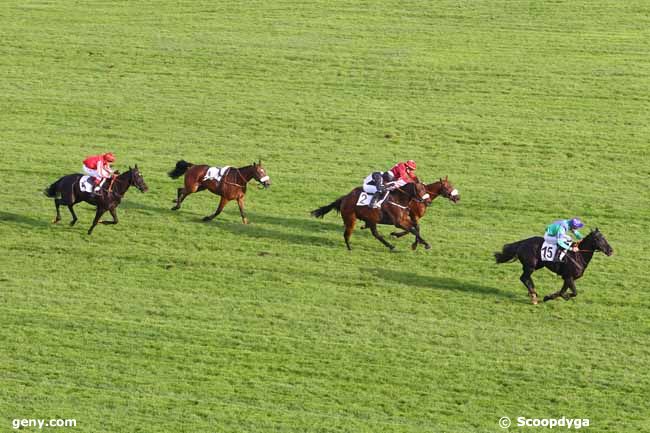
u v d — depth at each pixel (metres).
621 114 37.12
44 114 36.81
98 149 34.28
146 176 32.25
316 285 26.41
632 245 28.77
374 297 25.92
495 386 22.64
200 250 27.95
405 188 27.27
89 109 37.28
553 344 24.14
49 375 22.66
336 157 34.03
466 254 28.05
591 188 32.16
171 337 24.12
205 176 28.95
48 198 30.67
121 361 23.20
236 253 27.84
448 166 33.53
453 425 21.33
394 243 28.56
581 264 25.00
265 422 21.27
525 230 29.52
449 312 25.34
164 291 26.02
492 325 24.83
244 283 26.45
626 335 24.55
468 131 35.97
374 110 37.44
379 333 24.45
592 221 30.11
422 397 22.22
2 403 21.67
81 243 28.14
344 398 22.12
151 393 22.14
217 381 22.61
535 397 22.30
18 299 25.45
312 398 22.09
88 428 20.97
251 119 36.72
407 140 35.31
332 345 23.94
